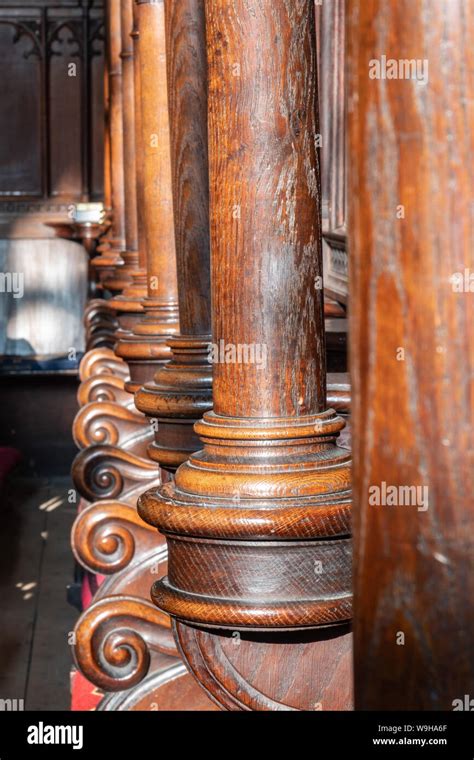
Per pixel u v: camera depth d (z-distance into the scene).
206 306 3.01
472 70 0.81
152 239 4.16
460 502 0.85
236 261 1.78
